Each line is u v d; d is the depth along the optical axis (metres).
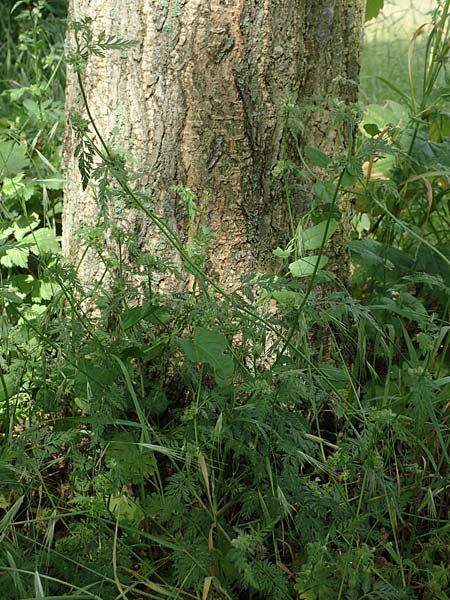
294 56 2.51
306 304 2.24
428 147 3.01
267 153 2.54
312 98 2.43
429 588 2.05
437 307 2.97
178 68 2.47
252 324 2.18
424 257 2.87
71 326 2.29
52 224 3.32
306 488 2.10
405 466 2.24
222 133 2.50
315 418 2.29
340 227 2.77
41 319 2.49
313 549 1.90
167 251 2.57
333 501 2.06
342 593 1.96
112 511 2.20
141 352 2.26
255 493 2.09
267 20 2.45
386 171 3.16
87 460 2.28
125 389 2.34
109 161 2.05
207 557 1.97
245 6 2.42
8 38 5.02
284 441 2.11
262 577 1.91
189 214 2.51
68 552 2.06
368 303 2.75
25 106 3.83
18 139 3.41
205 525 2.07
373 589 1.93
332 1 2.54
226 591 1.97
